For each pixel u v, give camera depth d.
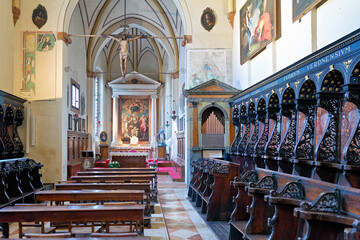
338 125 6.86
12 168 9.08
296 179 4.86
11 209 4.70
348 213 3.65
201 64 15.20
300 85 7.59
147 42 29.33
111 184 8.01
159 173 19.98
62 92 14.75
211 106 13.34
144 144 28.80
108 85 28.81
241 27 13.55
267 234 5.58
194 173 12.02
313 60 6.87
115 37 15.58
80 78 20.23
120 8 22.53
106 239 3.76
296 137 8.58
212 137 13.31
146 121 29.28
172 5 20.89
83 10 19.92
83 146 20.77
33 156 14.57
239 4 14.20
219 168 8.55
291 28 9.30
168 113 28.14
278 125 9.65
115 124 28.41
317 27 8.11
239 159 12.19
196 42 15.27
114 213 4.68
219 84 13.37
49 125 14.65
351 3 6.80
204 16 15.38
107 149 24.75
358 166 5.85
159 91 30.03
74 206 4.95
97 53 23.73
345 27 7.00
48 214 4.63
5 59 13.86
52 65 14.77
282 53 9.89
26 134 14.56
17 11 14.66
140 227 6.38
